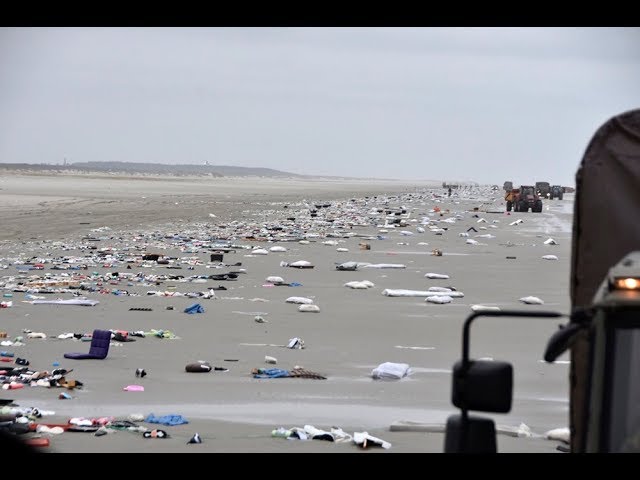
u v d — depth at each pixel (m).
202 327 29.23
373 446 15.68
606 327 6.31
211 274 43.81
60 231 69.69
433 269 48.25
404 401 19.48
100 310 32.38
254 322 30.39
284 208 111.00
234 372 22.50
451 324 30.48
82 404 18.95
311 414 18.28
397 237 68.56
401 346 26.44
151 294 36.50
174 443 15.90
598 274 8.39
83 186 192.12
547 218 99.88
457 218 95.69
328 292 38.66
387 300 36.44
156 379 21.58
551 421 17.84
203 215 93.25
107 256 50.78
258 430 16.91
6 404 18.92
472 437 6.44
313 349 25.86
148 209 103.94
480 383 6.39
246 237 64.12
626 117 8.68
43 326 28.92
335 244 61.19
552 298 37.94
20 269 44.56
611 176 8.51
